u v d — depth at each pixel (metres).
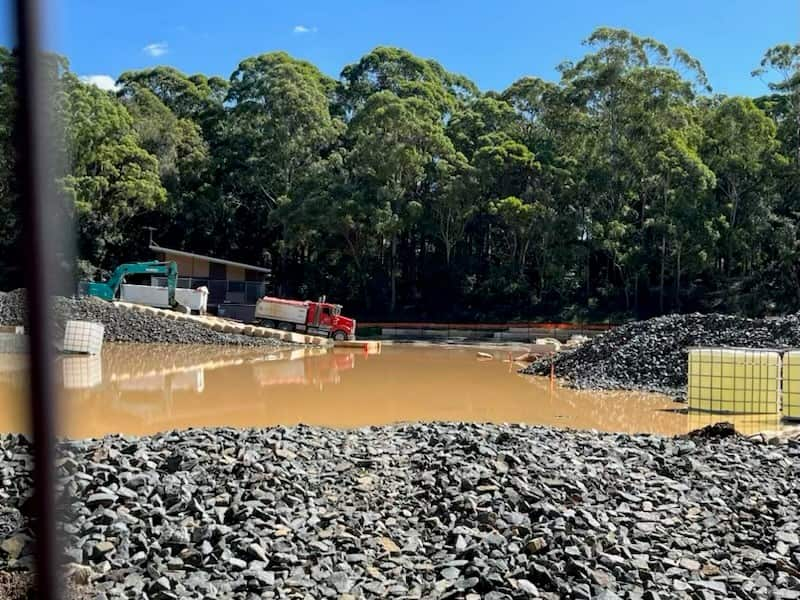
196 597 5.05
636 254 39.62
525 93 46.56
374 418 14.49
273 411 15.10
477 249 47.34
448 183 41.09
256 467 7.48
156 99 48.72
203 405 15.66
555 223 39.78
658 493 7.39
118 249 46.09
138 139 44.00
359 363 25.27
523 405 16.45
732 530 6.60
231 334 31.55
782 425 13.95
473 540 6.09
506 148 40.12
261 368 22.94
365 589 5.30
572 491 7.25
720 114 40.16
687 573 5.66
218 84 59.44
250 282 42.66
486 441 9.29
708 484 7.82
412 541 6.15
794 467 8.91
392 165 39.69
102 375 19.95
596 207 41.62
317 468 7.94
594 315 41.91
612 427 13.76
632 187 41.19
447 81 55.81
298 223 40.91
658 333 21.56
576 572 5.49
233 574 5.43
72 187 35.19
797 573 5.72
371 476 7.68
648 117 40.50
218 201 47.16
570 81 43.19
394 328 40.53
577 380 20.44
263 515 6.35
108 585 5.21
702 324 21.52
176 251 41.94
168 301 34.78
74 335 24.23
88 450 7.83
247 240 48.97
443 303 44.66
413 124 40.16
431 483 7.42
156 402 15.89
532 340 38.09
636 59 41.56
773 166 39.12
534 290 43.84
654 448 9.60
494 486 7.20
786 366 14.83
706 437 11.22
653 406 16.39
